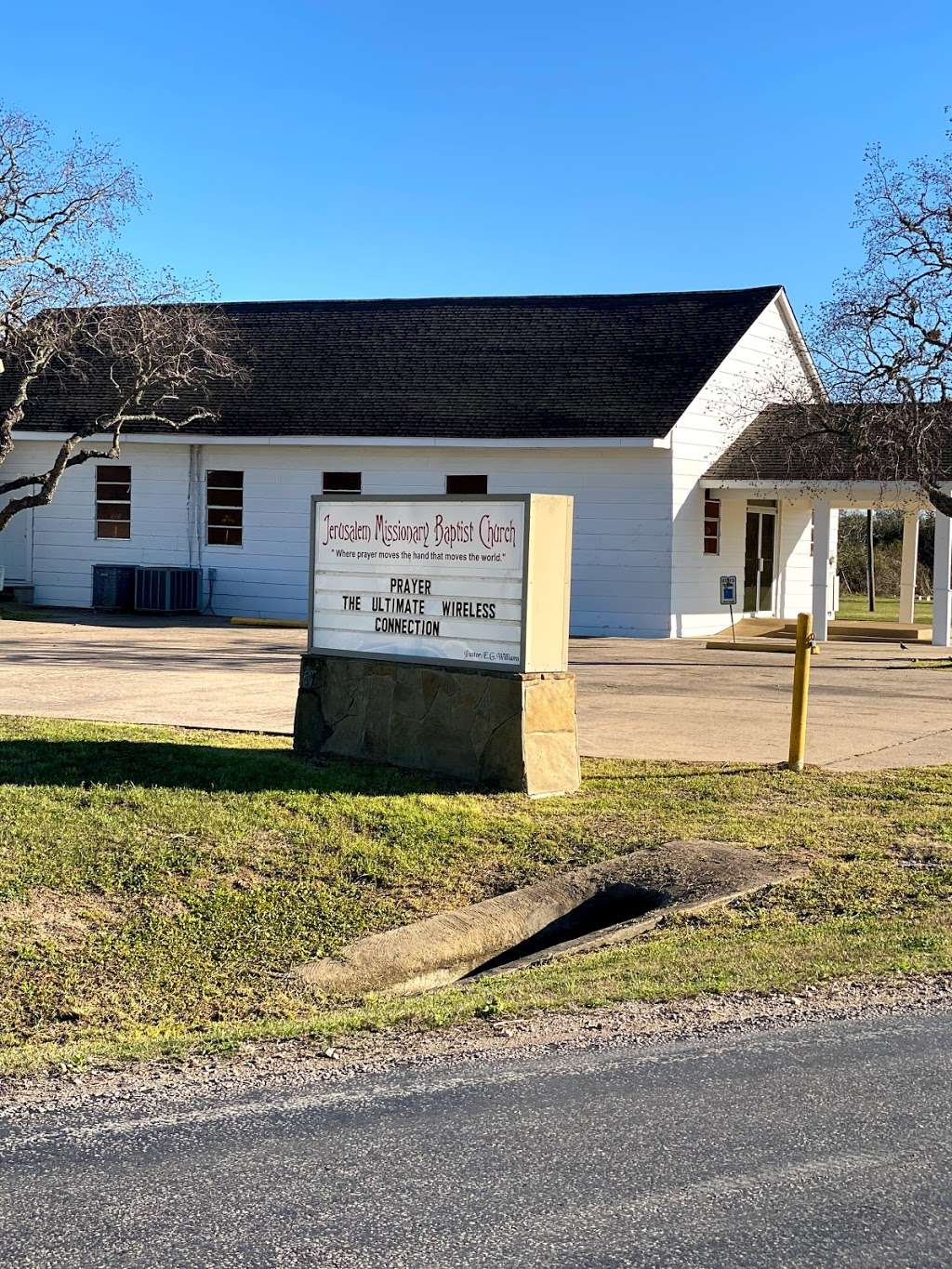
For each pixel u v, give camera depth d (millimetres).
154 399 30797
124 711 14297
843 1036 5934
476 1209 4262
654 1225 4152
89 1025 6738
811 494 27438
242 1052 5926
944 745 13641
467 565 10992
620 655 23531
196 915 8211
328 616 11781
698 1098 5199
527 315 32312
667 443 26984
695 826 10047
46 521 31703
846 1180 4477
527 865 9250
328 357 31891
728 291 31406
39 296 25484
